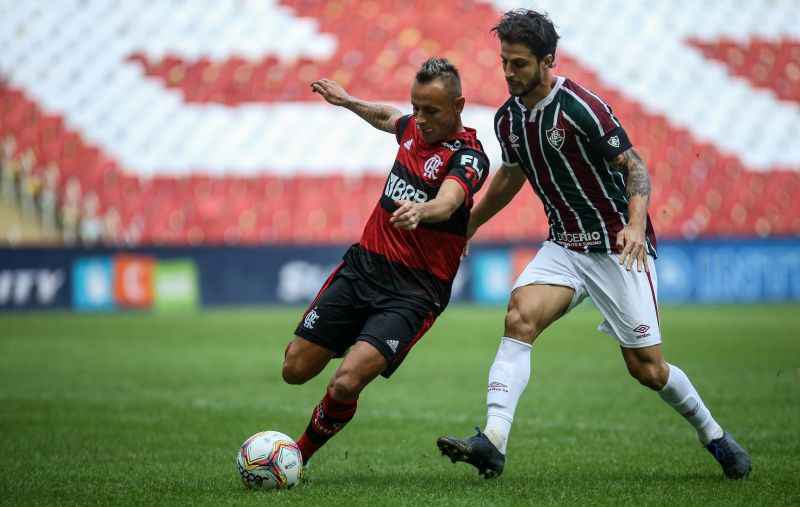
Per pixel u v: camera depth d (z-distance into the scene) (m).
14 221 87.12
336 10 111.19
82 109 98.38
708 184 100.12
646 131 104.38
